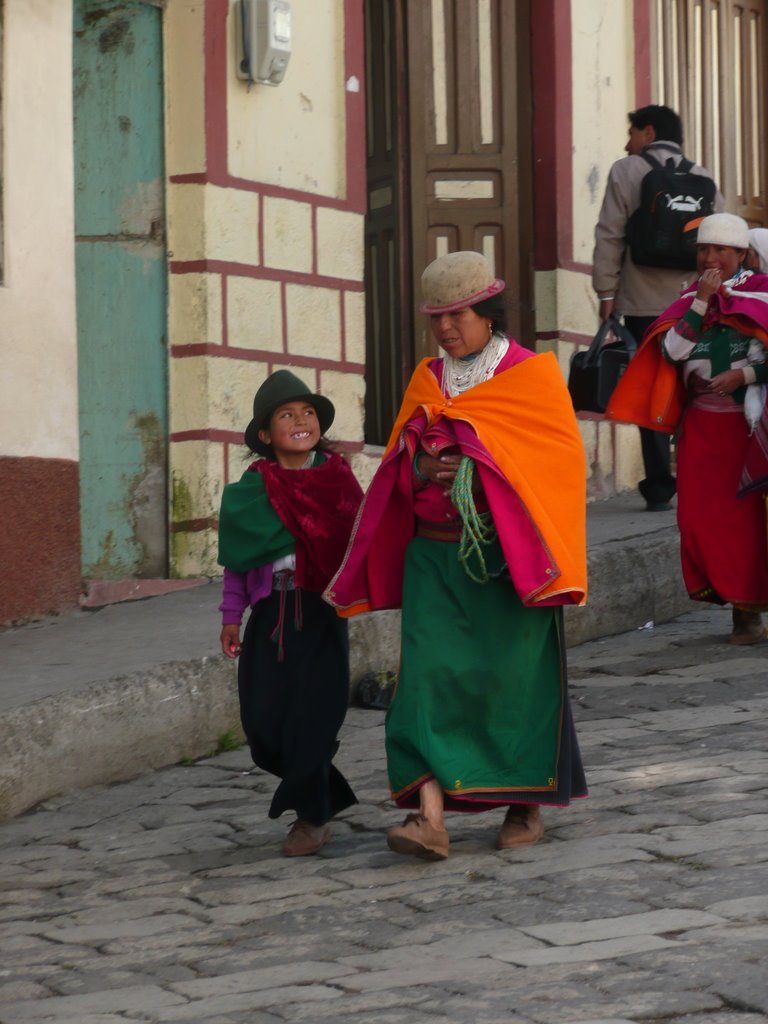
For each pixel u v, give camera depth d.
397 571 9.44
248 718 9.58
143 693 11.84
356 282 17.80
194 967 7.75
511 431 8.97
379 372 20.16
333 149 17.56
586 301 20.20
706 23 22.52
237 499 9.57
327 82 17.47
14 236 14.30
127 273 15.99
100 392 15.94
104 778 11.54
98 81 15.90
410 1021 6.64
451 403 9.10
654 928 7.59
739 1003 6.57
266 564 9.51
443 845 8.97
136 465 16.03
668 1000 6.64
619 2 20.69
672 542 16.27
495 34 19.70
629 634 15.52
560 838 9.33
